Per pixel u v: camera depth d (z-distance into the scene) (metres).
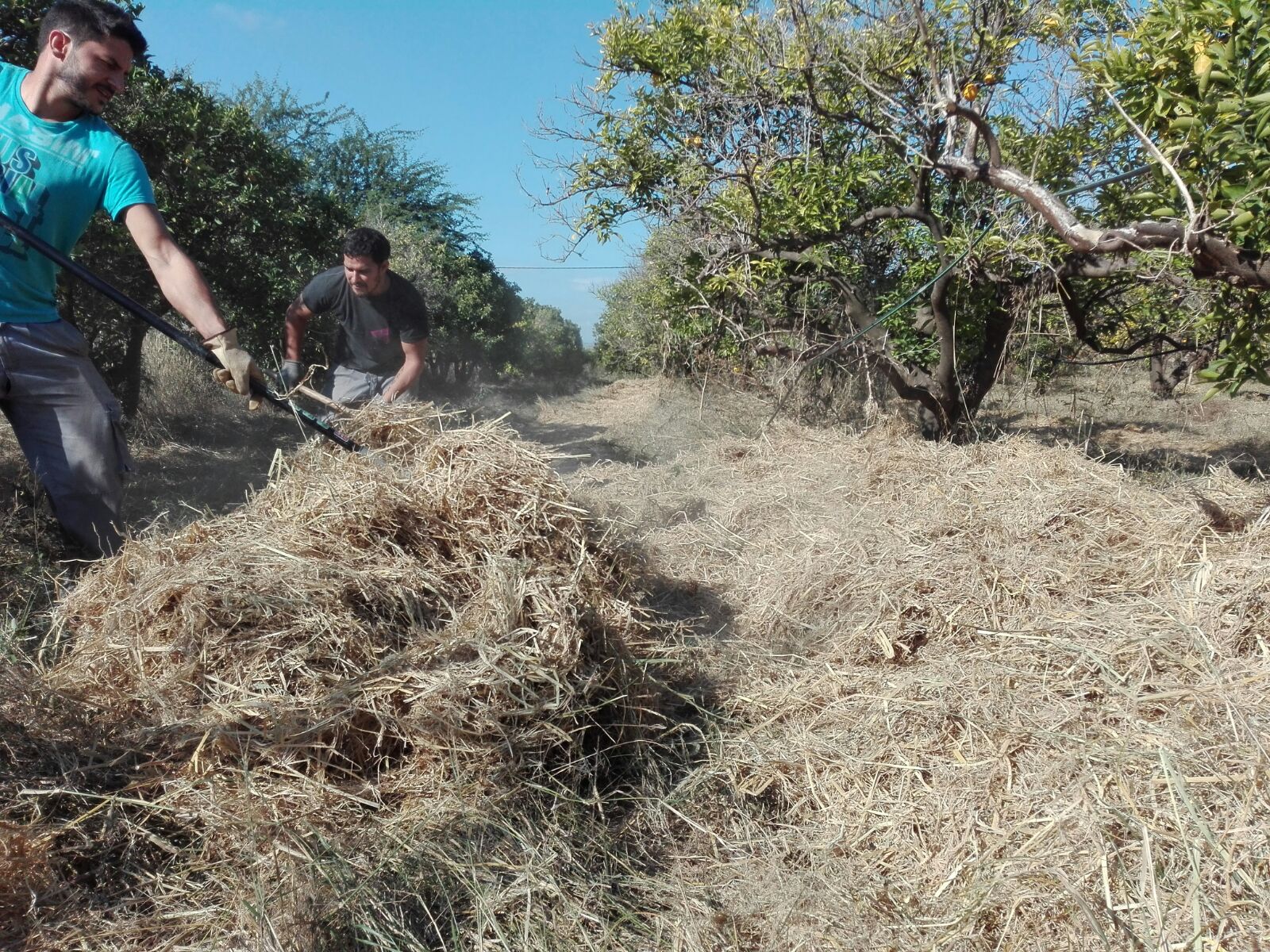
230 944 1.76
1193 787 2.06
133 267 6.83
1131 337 7.51
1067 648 2.74
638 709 2.60
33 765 2.01
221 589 2.29
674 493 5.26
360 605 2.40
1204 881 1.86
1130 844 1.95
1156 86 3.71
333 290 4.58
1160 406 11.25
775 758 2.56
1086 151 6.09
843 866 2.14
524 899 1.95
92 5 2.93
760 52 6.86
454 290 18.62
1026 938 1.85
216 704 2.16
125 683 2.30
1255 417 10.16
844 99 6.88
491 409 15.49
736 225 7.30
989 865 2.02
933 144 6.32
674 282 8.31
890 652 3.04
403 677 2.27
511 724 2.29
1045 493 4.15
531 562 2.60
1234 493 4.01
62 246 3.14
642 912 2.03
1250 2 3.20
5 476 4.45
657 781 2.49
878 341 7.32
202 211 7.38
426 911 1.86
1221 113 3.29
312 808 2.06
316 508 2.67
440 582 2.55
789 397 7.71
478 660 2.31
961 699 2.60
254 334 8.51
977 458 5.03
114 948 1.75
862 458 5.35
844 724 2.68
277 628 2.28
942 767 2.37
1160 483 5.35
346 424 3.30
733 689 2.98
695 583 3.85
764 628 3.47
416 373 4.65
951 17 6.24
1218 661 2.57
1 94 2.99
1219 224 3.17
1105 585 3.40
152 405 8.36
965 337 7.68
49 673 2.35
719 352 8.55
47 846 1.88
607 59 7.70
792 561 3.79
